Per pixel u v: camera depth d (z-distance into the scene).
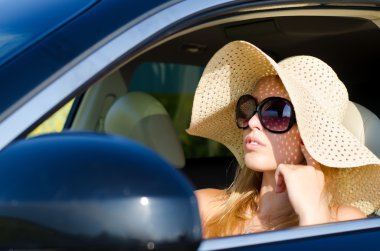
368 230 2.22
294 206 2.64
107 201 1.53
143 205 1.54
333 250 2.08
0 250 1.55
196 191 3.19
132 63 3.76
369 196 2.86
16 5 2.22
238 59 2.85
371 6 2.56
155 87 4.14
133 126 3.43
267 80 2.82
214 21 2.22
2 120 1.79
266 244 2.02
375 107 3.77
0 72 1.86
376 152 3.00
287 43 3.65
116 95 3.72
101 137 1.65
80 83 1.88
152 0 2.08
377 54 3.65
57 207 1.53
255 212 2.99
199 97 2.98
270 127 2.74
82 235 1.52
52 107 1.84
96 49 1.93
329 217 2.70
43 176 1.56
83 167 1.56
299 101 2.64
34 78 1.86
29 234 1.54
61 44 1.92
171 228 1.55
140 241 1.53
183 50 3.73
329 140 2.69
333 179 2.77
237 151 3.12
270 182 2.91
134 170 1.56
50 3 2.14
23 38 1.98
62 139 1.63
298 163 2.79
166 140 3.47
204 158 4.20
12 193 1.55
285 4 2.38
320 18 3.22
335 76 2.89
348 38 3.54
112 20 1.99
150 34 2.02
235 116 2.84
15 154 1.61
